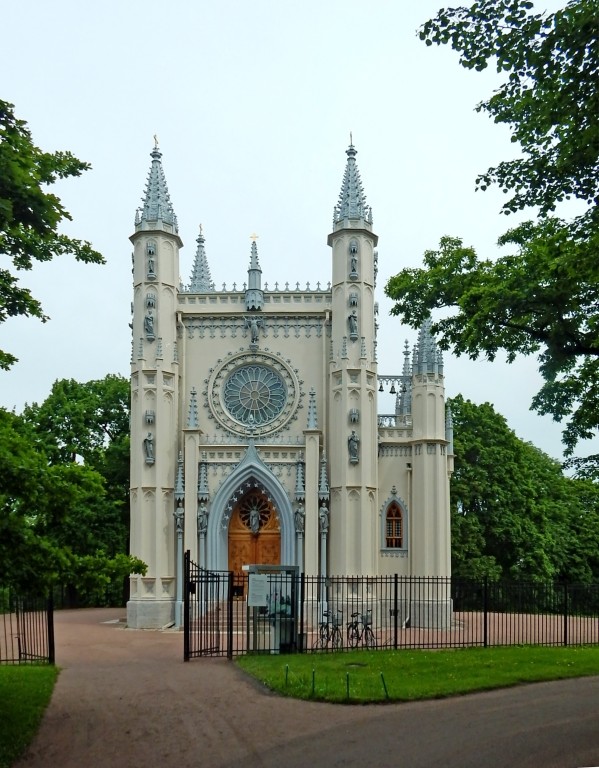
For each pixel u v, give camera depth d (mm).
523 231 35594
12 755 19797
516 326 31578
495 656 33219
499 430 78312
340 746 19891
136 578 53438
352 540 53844
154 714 23891
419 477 57875
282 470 55406
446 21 23188
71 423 73125
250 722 22641
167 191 58688
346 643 40875
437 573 56375
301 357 58031
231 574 35281
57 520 22016
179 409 57625
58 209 22953
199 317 58531
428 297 35719
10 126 22797
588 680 28266
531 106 25188
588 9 20312
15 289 24344
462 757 18516
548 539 78625
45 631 49406
